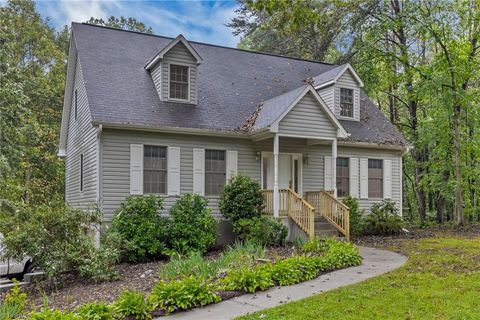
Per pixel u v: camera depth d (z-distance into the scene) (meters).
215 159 13.95
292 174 15.33
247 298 6.65
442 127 18.73
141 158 12.70
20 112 15.88
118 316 5.63
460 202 18.59
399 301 6.09
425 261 9.25
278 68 18.45
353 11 20.75
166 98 13.80
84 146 14.20
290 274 7.68
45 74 25.62
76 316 5.36
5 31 17.25
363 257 10.22
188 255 11.05
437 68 18.84
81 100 14.83
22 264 10.85
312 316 5.55
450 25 18.58
